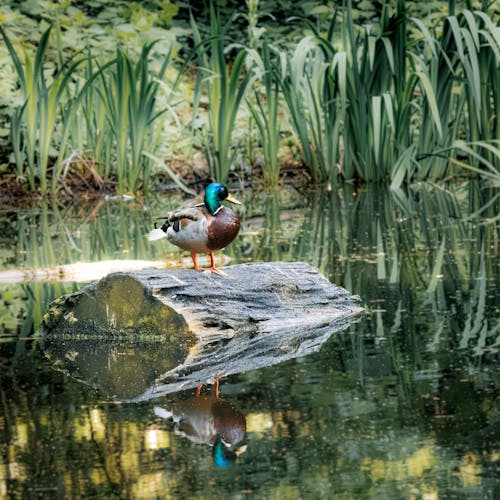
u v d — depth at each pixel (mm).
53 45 14812
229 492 3719
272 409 4609
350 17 12070
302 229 9766
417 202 11148
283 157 13984
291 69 11984
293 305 6305
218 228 6078
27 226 10500
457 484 3721
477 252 8203
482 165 12922
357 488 3719
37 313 6762
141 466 3994
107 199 12195
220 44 12062
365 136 12602
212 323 5949
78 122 12734
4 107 12844
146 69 11914
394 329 5953
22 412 4734
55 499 3732
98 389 5031
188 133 13633
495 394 4660
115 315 6039
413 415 4445
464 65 11195
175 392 4930
